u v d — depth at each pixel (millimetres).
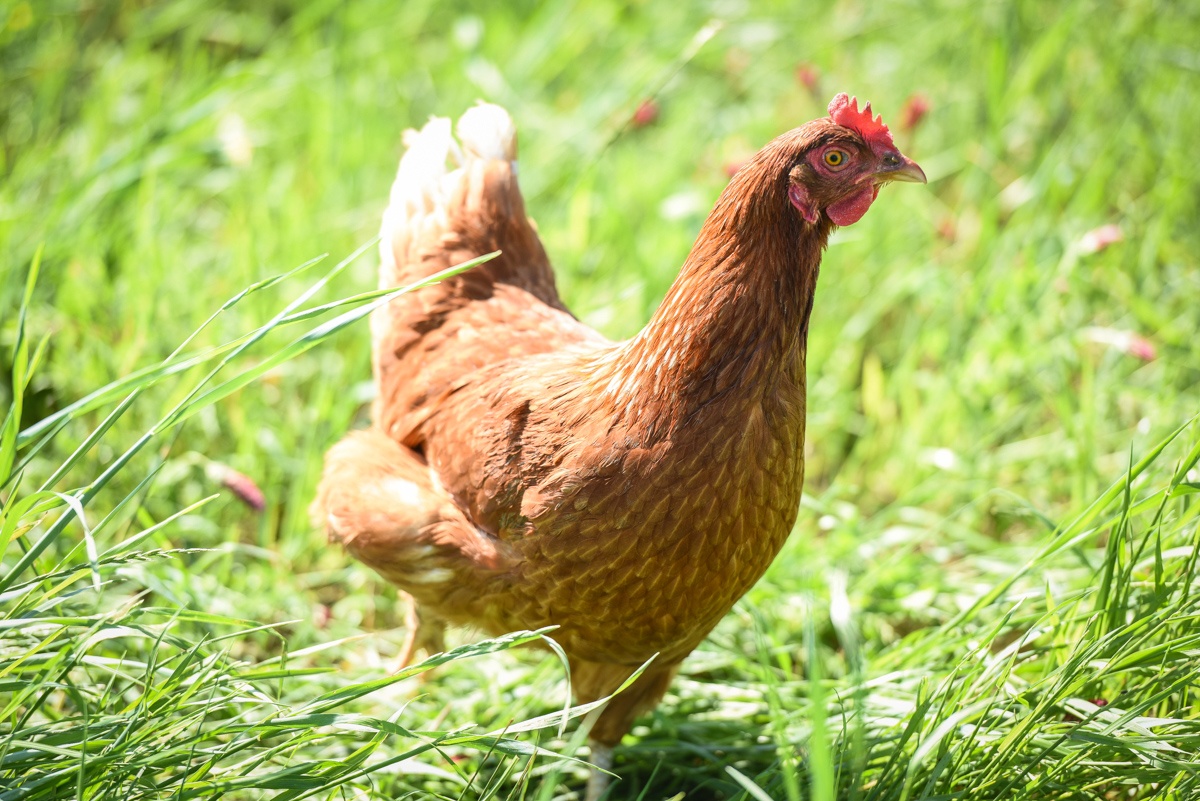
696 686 3693
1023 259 5043
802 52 6648
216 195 5867
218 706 2838
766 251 2783
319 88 6207
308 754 3215
